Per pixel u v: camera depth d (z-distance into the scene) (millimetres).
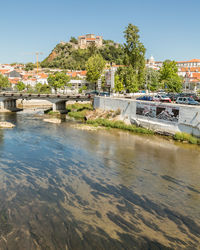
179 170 25781
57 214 16219
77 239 13633
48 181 21812
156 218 16031
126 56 74812
